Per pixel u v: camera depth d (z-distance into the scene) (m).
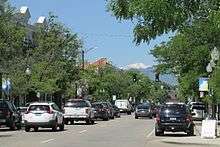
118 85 126.69
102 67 121.50
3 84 58.72
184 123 36.56
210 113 48.69
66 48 72.25
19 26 55.03
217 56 35.50
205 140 30.69
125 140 32.28
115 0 18.23
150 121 64.50
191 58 52.34
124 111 105.88
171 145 28.58
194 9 17.27
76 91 82.19
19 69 61.31
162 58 62.78
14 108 45.50
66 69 71.69
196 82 54.31
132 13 17.78
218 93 39.91
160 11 16.91
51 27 71.94
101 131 41.97
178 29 18.02
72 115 54.25
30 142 30.20
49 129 45.56
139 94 163.75
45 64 67.56
